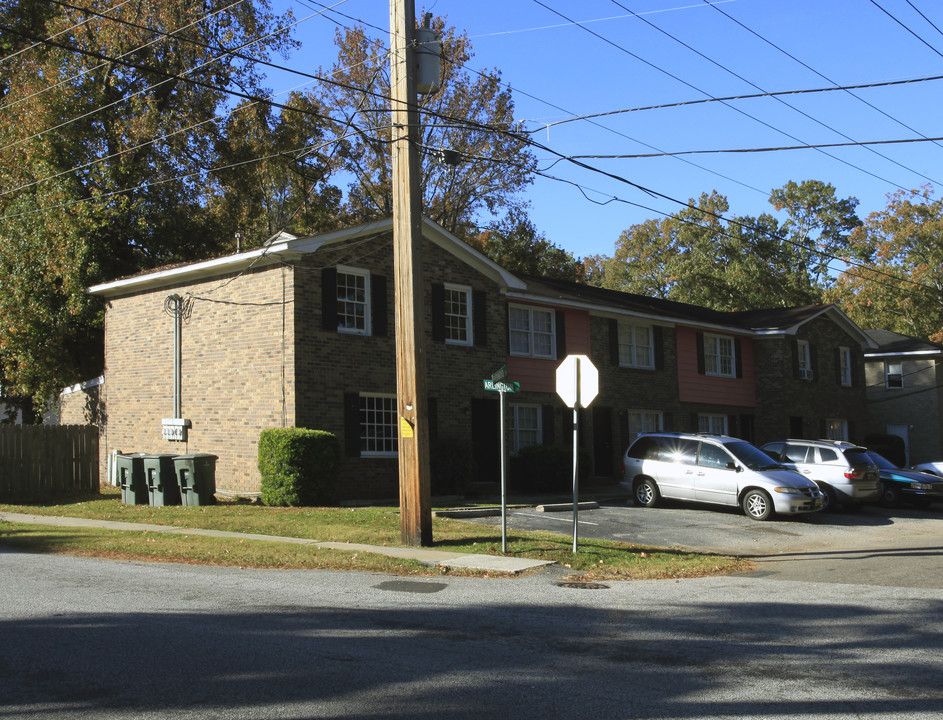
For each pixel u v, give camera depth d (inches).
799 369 1423.5
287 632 311.1
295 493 726.5
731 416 1349.7
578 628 332.2
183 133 1143.0
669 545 610.9
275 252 766.5
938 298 2084.2
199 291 852.6
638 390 1190.3
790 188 2454.5
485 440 972.6
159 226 1138.7
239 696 234.2
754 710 230.1
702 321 1293.1
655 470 818.2
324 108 1438.2
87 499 821.9
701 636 320.8
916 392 1612.9
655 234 2583.7
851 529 728.3
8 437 805.9
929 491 921.5
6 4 1154.0
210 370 835.4
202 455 754.8
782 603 393.1
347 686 245.3
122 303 938.1
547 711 226.5
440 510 711.7
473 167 1539.1
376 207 1541.6
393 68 551.2
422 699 234.5
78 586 395.2
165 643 289.3
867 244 2239.2
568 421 1083.3
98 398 961.5
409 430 545.3
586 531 650.8
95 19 1053.8
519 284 997.2
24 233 1027.9
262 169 1240.2
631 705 232.8
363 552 506.0
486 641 305.7
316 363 783.7
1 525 624.1
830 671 271.4
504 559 501.4
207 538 558.3
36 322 1024.2
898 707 233.8
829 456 875.4
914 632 330.6
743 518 759.1
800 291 2406.5
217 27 1151.0
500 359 981.8
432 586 423.2
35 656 271.0
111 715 217.0
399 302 550.3
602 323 1151.6
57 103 1041.5
